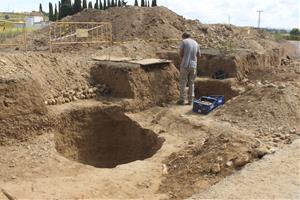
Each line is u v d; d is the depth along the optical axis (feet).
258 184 21.75
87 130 36.35
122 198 22.77
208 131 32.73
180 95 41.45
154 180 24.99
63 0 100.58
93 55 49.67
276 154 25.32
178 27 67.77
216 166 24.12
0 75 32.32
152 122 36.83
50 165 26.81
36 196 22.44
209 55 52.49
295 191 20.76
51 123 32.40
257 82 48.91
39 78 36.76
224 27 75.97
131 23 65.16
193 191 22.59
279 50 69.36
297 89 37.06
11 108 30.19
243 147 25.81
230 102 37.70
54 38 60.95
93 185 23.98
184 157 27.32
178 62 53.26
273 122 33.01
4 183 24.14
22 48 57.47
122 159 37.37
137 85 39.86
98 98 39.55
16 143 29.58
